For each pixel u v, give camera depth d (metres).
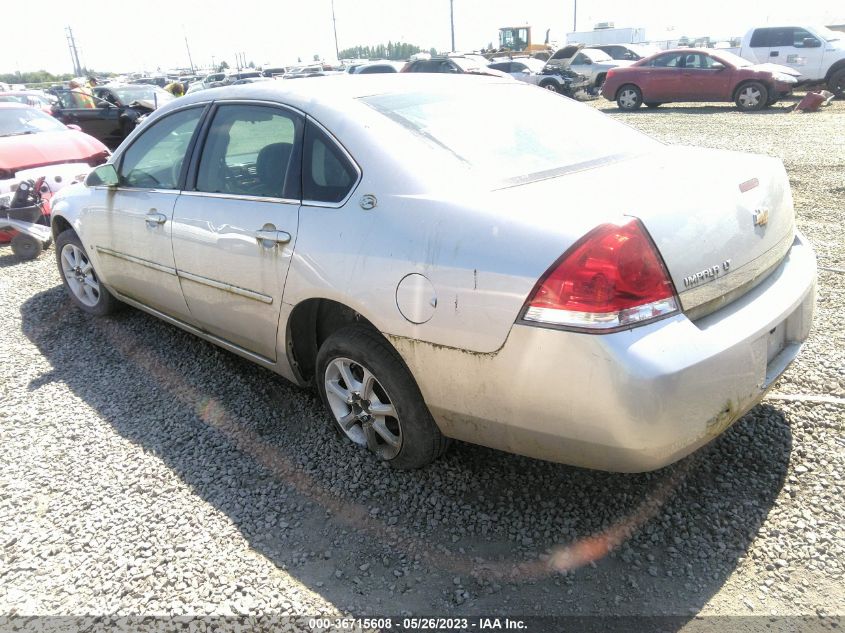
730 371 2.18
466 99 3.16
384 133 2.75
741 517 2.51
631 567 2.33
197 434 3.30
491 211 2.32
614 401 2.03
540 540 2.48
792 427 3.00
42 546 2.58
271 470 2.98
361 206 2.64
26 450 3.22
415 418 2.65
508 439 2.38
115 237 4.08
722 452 2.87
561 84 22.64
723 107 17.50
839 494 2.58
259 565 2.43
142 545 2.55
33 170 7.06
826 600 2.15
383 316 2.52
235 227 3.13
